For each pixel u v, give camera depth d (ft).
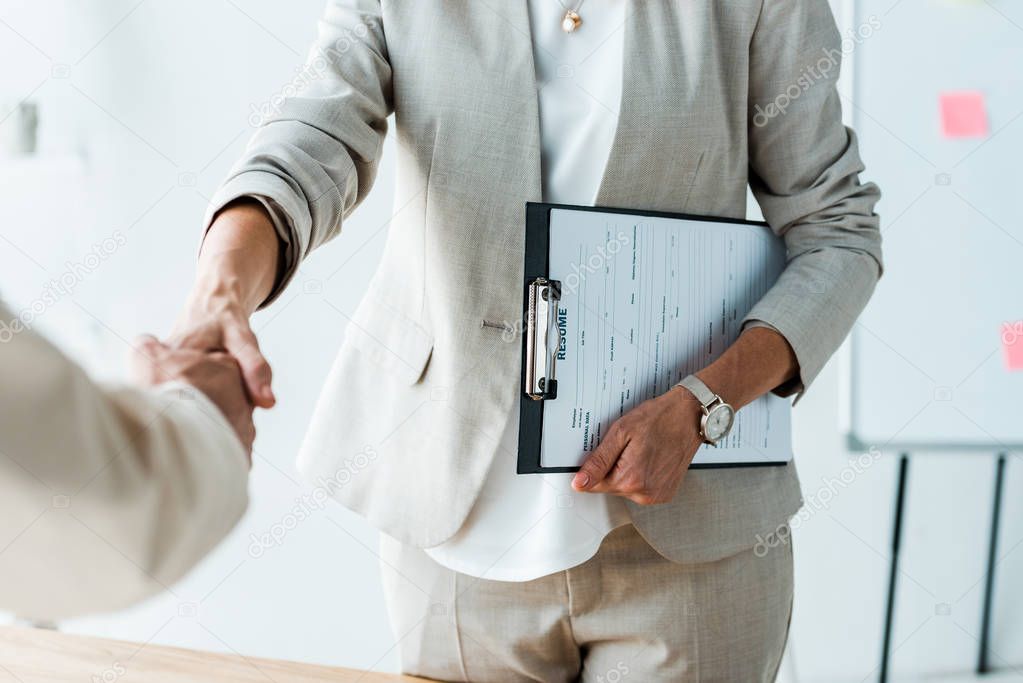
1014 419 6.89
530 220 2.43
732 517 2.89
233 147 6.27
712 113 2.78
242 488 1.04
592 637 2.97
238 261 1.97
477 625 3.00
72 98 6.27
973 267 6.88
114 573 0.90
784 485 3.07
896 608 7.38
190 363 1.50
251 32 6.18
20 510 0.84
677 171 2.79
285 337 6.20
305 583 6.15
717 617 2.92
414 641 3.12
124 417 0.92
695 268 2.71
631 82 2.68
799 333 2.71
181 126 6.28
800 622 7.24
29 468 0.82
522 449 2.47
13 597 0.89
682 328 2.68
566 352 2.49
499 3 2.77
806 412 7.16
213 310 1.74
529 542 2.80
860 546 7.25
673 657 2.90
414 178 2.84
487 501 2.86
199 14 6.21
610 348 2.55
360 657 6.15
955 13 6.77
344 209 2.65
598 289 2.52
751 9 2.82
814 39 2.88
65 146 6.27
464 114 2.76
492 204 2.77
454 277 2.79
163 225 6.31
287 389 6.19
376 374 3.00
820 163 2.95
